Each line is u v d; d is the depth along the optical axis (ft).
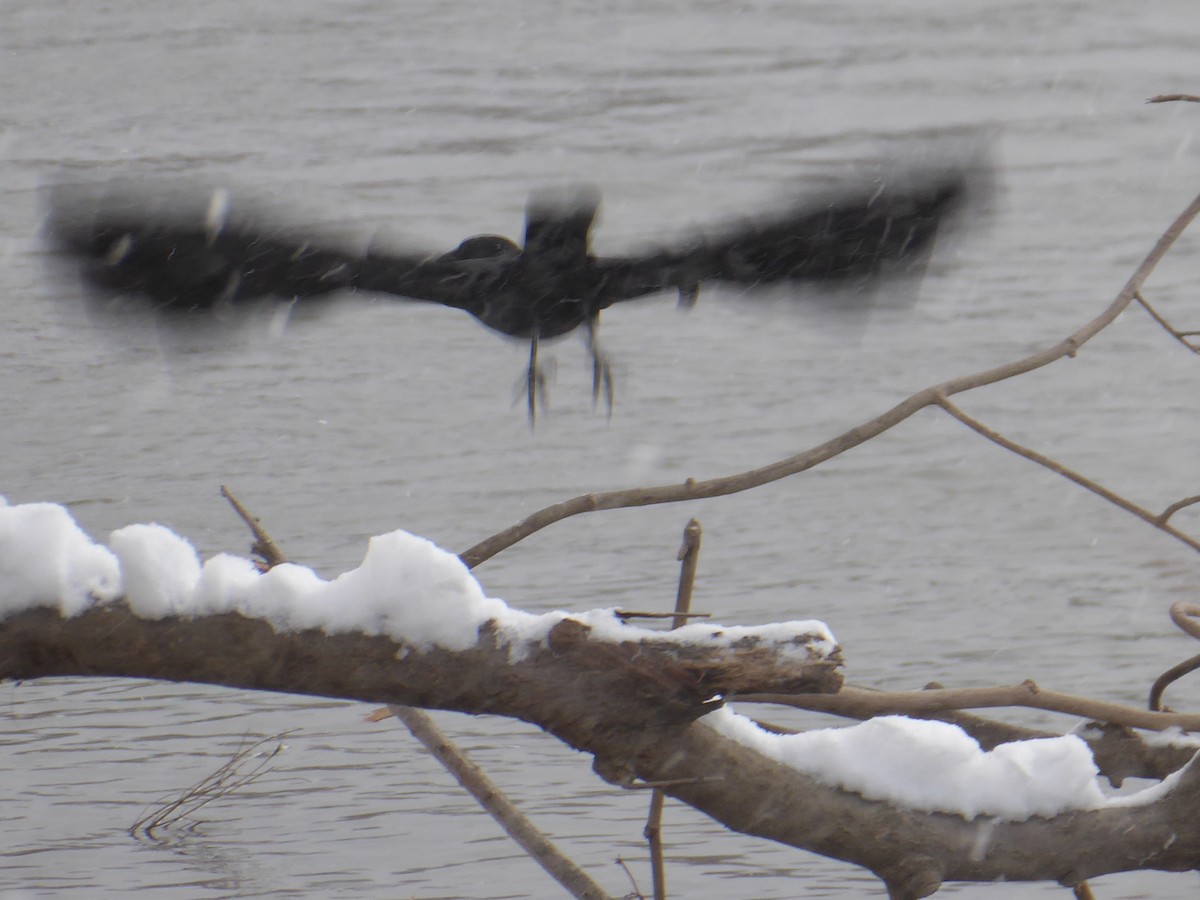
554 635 16.98
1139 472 82.28
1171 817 19.52
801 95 190.08
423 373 95.71
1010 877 19.24
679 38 216.33
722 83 193.57
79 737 53.21
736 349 102.68
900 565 69.67
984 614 63.93
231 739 52.80
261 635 16.55
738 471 83.15
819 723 53.93
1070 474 23.99
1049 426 90.38
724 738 18.16
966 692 20.57
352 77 184.24
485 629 16.94
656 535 74.28
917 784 18.84
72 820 48.14
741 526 74.95
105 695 56.80
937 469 82.38
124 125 151.33
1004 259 122.31
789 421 91.50
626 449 85.81
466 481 81.20
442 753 24.04
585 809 49.19
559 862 23.18
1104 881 46.11
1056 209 136.46
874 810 18.62
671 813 49.49
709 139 164.14
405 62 192.24
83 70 167.94
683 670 16.69
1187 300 114.01
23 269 95.61
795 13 233.35
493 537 22.15
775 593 66.90
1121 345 104.88
